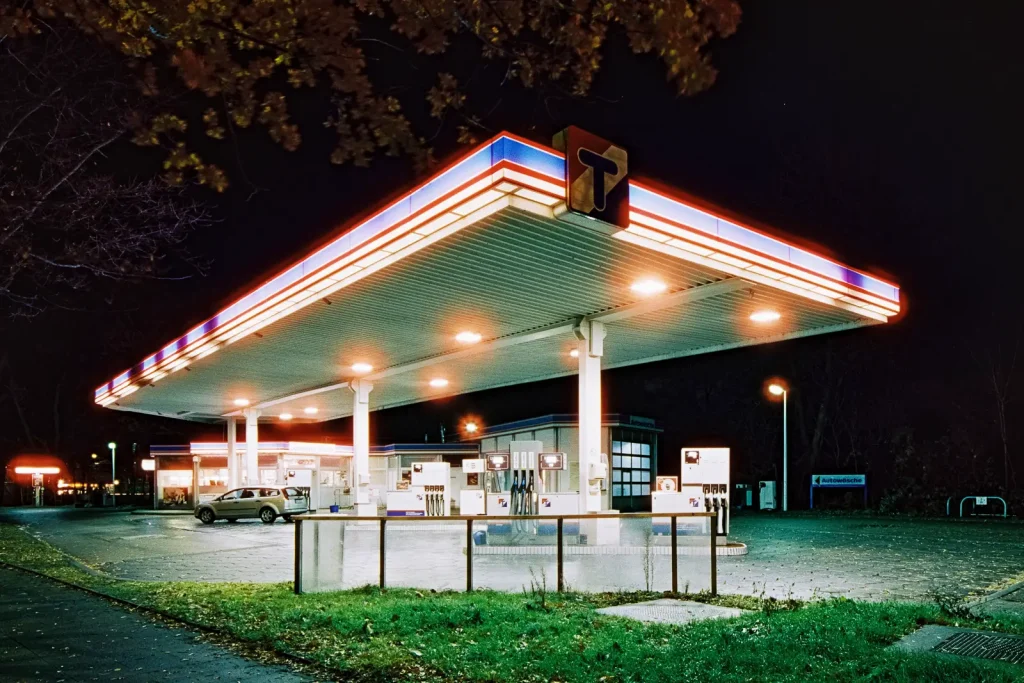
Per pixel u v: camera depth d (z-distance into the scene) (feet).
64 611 31.91
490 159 34.19
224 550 63.82
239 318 63.21
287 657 23.54
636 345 73.00
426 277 49.01
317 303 55.72
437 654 22.52
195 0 22.43
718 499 58.13
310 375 90.84
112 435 188.44
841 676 19.33
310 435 186.29
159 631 27.58
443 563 47.50
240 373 88.48
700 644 22.50
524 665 21.15
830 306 56.08
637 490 119.24
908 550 57.36
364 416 92.63
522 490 64.28
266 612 29.99
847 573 43.78
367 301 55.21
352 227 45.57
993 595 35.32
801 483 133.49
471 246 42.78
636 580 37.68
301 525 35.53
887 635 23.36
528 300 55.16
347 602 31.68
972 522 90.94
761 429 140.87
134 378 93.56
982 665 19.47
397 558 50.65
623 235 41.11
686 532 57.72
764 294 52.70
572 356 79.61
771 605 30.07
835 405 129.90
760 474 136.36
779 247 47.93
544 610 28.32
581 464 60.29
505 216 38.17
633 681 19.45
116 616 30.60
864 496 115.96
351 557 49.52
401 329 65.26
